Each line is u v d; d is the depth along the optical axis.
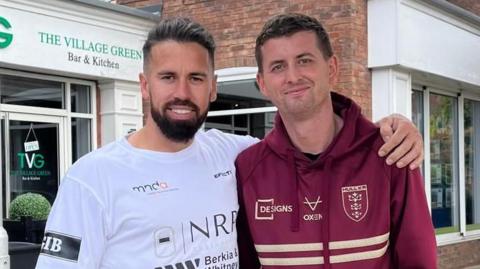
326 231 2.22
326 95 2.28
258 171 2.35
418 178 2.26
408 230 2.22
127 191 2.05
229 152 2.46
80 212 2.01
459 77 8.71
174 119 2.12
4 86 7.63
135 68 8.88
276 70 2.27
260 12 8.08
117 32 8.59
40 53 7.53
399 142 2.20
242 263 2.42
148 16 8.87
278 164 2.33
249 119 8.30
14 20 7.20
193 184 2.18
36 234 5.41
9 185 7.62
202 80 2.18
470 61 9.04
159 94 2.13
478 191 10.16
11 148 7.68
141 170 2.11
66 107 8.40
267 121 8.12
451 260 9.19
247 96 8.27
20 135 7.81
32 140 7.96
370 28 7.46
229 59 8.36
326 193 2.24
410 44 7.52
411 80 8.16
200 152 2.30
